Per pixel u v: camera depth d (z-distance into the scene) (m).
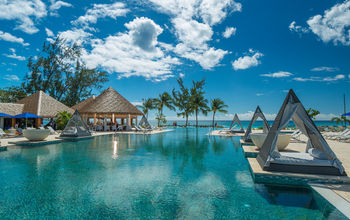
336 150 9.21
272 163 5.28
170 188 4.68
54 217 3.29
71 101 36.69
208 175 5.75
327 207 3.63
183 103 41.66
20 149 10.38
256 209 3.59
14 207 3.66
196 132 23.83
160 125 41.34
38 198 4.07
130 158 8.17
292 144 11.22
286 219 3.20
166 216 3.33
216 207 3.68
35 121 23.55
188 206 3.73
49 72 35.28
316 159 5.22
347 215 3.24
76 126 15.06
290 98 5.70
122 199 4.04
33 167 6.62
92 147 11.24
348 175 4.91
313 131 5.37
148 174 5.82
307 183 4.78
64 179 5.32
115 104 25.52
